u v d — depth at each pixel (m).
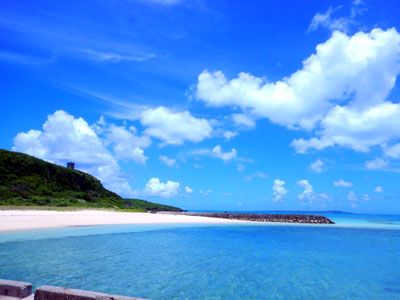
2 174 66.31
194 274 14.05
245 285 12.56
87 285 11.59
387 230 45.88
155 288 11.63
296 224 56.28
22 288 6.39
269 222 60.00
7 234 23.69
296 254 20.88
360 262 18.77
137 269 14.48
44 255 16.70
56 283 11.62
